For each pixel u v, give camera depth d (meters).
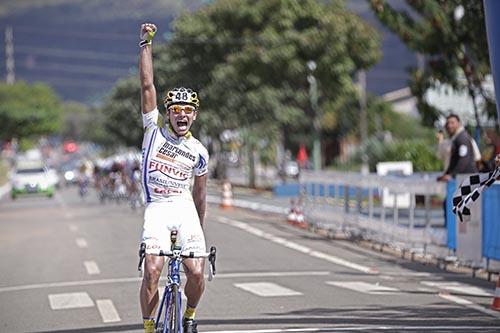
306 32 108.56
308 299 28.59
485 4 28.23
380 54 111.50
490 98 56.09
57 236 54.69
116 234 54.78
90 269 37.91
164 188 18.19
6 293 31.84
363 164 103.56
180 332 16.92
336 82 110.75
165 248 17.94
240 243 48.31
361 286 31.84
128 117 180.50
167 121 18.38
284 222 64.06
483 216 34.22
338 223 53.00
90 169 156.75
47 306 28.42
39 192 107.19
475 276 35.31
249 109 114.50
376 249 46.22
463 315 25.25
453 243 37.19
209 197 105.00
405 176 46.59
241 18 114.94
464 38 53.16
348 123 147.12
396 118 158.62
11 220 70.75
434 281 33.59
